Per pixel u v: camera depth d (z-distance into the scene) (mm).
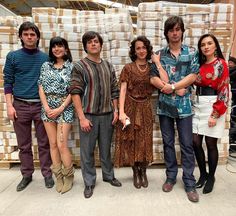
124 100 2480
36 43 2531
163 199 2396
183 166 2463
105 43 2943
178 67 2334
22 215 2146
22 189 2637
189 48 2359
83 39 2379
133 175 2805
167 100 2398
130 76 2451
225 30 2908
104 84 2412
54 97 2459
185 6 2893
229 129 3525
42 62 2549
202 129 2449
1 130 3152
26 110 2564
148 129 2521
